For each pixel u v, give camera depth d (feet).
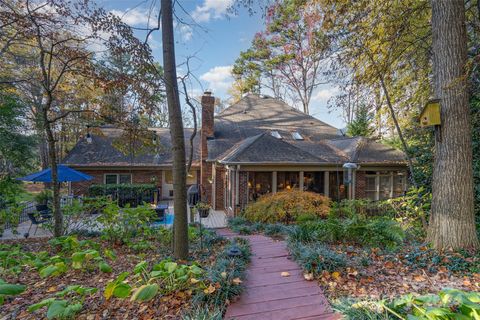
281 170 37.55
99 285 12.56
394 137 51.13
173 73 16.15
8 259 13.43
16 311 10.20
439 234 17.13
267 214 29.40
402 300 7.65
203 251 17.89
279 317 10.32
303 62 74.23
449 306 8.20
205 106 50.90
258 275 14.24
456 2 16.98
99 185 47.83
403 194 38.75
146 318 9.60
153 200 49.32
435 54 17.76
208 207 30.17
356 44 26.45
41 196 39.65
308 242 19.62
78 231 25.39
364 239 19.08
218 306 10.59
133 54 19.67
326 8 25.14
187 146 59.67
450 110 16.85
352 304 9.79
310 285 13.03
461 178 16.60
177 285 11.30
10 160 46.52
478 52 18.81
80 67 22.54
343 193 41.16
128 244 19.49
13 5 20.36
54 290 12.07
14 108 40.32
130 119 27.37
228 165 37.83
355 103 31.04
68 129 52.21
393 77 28.91
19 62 37.22
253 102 66.23
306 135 55.77
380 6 24.25
